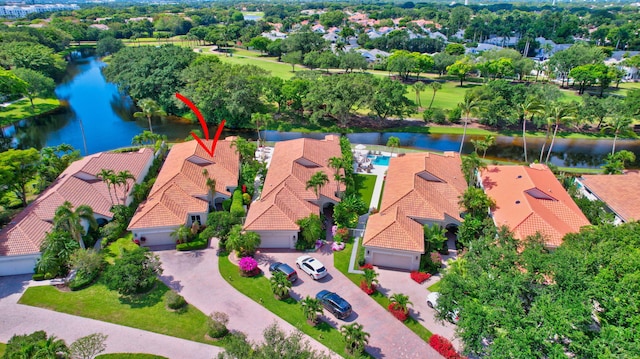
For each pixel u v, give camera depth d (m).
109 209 53.88
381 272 45.62
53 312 39.19
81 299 40.97
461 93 132.00
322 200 56.59
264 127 97.19
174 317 38.78
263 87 102.62
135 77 111.88
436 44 194.50
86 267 42.28
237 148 66.81
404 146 90.00
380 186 65.19
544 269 32.50
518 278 31.56
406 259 45.66
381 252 45.72
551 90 102.00
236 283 43.44
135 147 82.56
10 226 46.69
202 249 49.16
